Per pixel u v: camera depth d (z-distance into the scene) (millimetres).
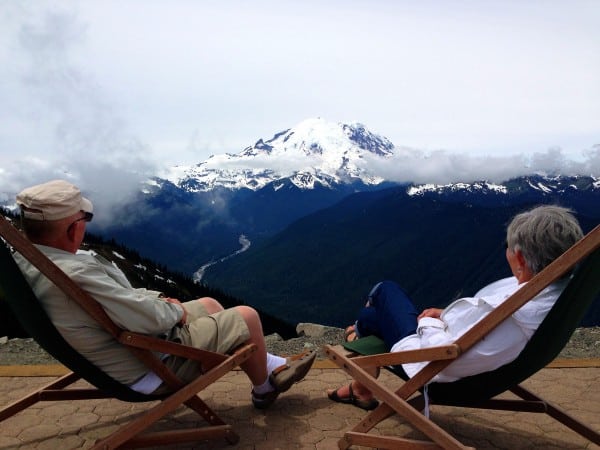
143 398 2906
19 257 2631
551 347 2480
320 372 4406
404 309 3180
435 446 2688
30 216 2537
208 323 3082
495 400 3115
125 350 2736
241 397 3877
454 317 2791
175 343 2758
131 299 2562
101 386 2775
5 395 3883
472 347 2590
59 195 2549
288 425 3412
